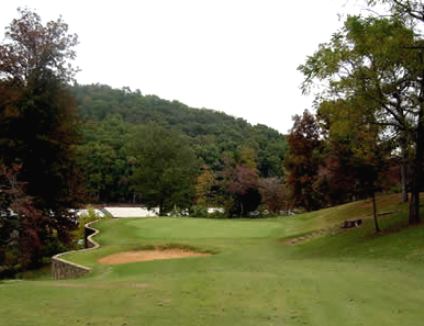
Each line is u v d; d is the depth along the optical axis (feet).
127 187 259.39
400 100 70.90
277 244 86.22
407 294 37.17
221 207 217.97
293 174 156.97
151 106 377.50
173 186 205.36
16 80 97.55
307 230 100.78
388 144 74.28
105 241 94.94
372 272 47.78
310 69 69.15
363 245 68.69
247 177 206.39
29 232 82.99
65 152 102.06
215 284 39.81
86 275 58.44
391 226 77.97
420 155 74.13
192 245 83.15
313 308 31.94
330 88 69.10
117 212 235.20
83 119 107.96
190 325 27.40
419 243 61.72
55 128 100.32
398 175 110.32
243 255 72.43
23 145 94.53
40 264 95.61
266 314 30.17
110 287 38.70
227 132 356.79
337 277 44.50
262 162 302.25
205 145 304.30
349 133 69.87
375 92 67.41
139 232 105.40
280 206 198.70
